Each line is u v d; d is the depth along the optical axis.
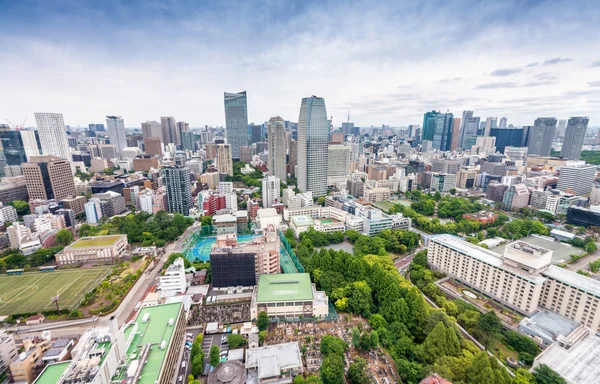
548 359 173.12
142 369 144.12
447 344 173.25
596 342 188.25
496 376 145.38
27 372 168.12
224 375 160.12
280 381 159.88
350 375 165.75
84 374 127.62
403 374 162.88
